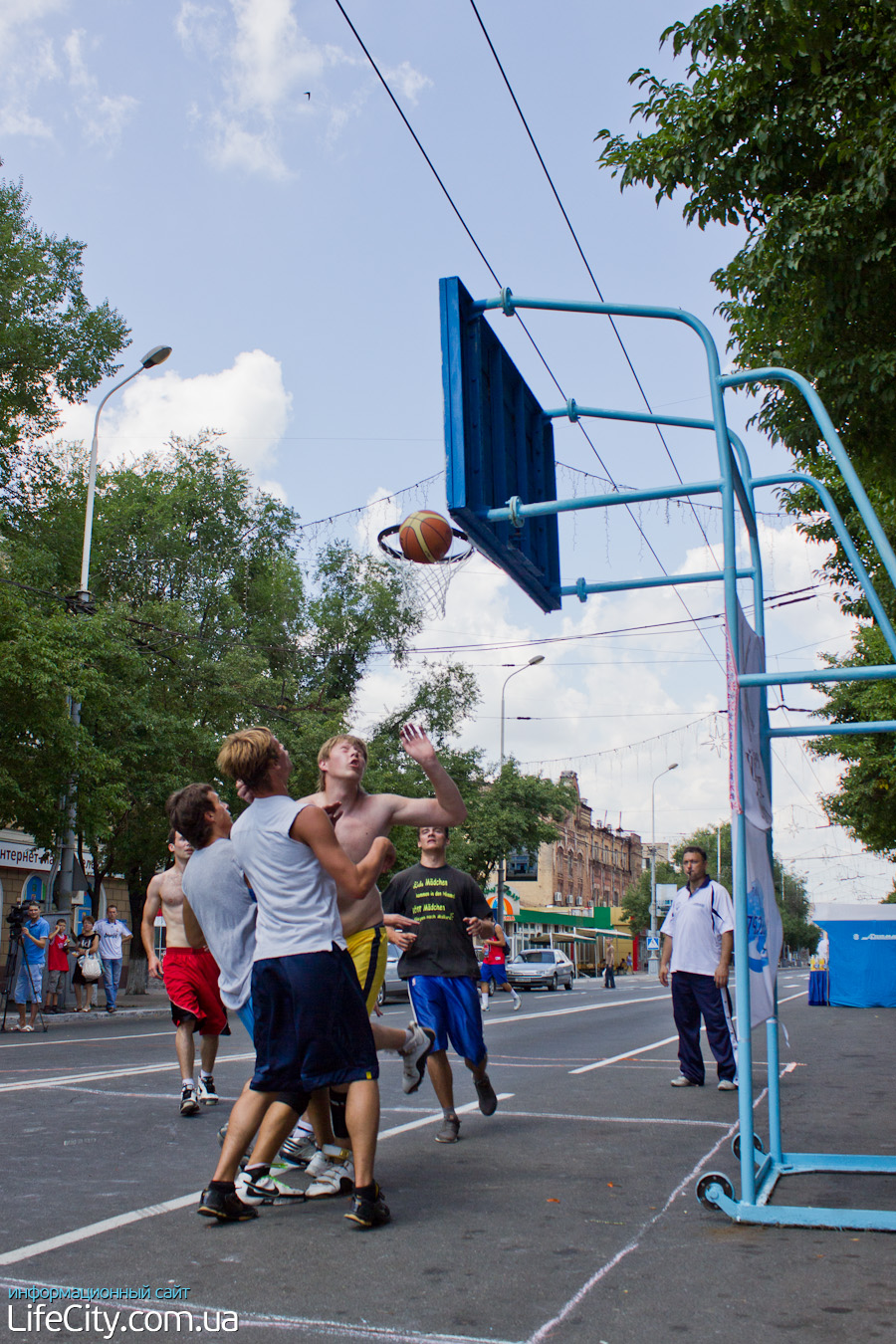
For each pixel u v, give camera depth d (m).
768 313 9.24
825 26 7.30
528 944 54.94
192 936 5.27
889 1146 5.64
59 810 18.80
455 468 5.23
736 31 7.53
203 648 26.23
